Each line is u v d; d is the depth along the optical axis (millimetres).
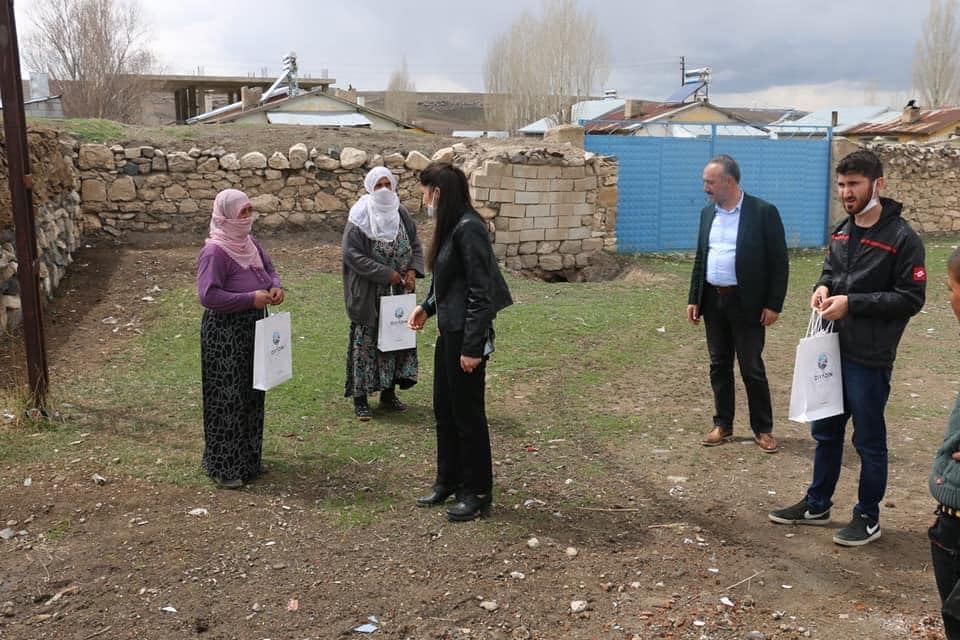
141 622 3572
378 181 6262
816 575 4051
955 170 20453
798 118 44469
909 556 4258
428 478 5301
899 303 4047
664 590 3896
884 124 37156
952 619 2875
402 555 4215
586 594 3850
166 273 11141
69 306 9750
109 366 7703
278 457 5633
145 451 5629
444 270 4469
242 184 13406
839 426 4484
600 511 4824
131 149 12883
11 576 3949
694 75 33531
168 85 47500
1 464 5297
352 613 3660
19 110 5777
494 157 14016
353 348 6438
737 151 17594
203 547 4270
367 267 6191
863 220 4176
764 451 5887
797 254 17719
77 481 5074
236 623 3574
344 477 5297
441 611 3689
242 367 5012
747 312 5691
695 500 5004
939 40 50875
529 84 42031
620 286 13078
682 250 17156
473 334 4355
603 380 7777
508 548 4309
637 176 16594
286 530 4492
